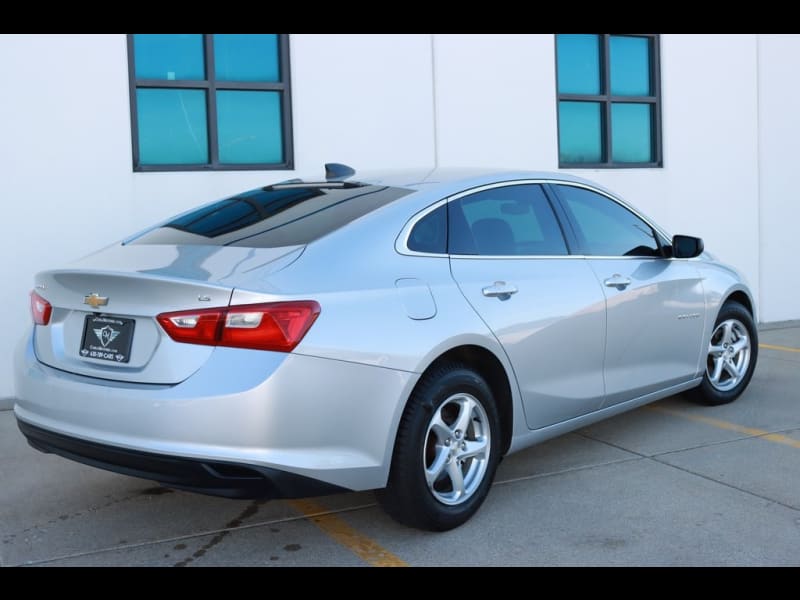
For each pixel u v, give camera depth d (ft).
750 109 29.53
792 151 30.27
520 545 11.76
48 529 12.60
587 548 11.64
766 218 30.04
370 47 23.17
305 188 13.89
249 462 9.94
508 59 25.14
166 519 12.92
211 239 12.09
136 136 20.93
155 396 10.11
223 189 21.59
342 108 22.98
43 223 19.75
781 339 27.53
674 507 13.07
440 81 24.17
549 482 14.30
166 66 21.49
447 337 11.64
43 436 11.35
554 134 26.08
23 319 19.65
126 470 10.55
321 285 10.76
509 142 25.38
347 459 10.64
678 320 16.63
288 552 11.68
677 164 28.53
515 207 14.02
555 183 14.99
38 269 19.76
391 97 23.54
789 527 12.26
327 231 11.63
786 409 18.76
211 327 10.13
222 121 22.18
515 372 12.93
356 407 10.66
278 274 10.61
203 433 9.95
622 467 15.03
